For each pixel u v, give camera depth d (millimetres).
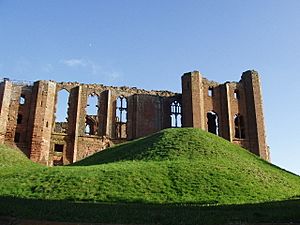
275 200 23750
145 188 24328
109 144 59594
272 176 32188
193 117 59281
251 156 41781
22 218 13750
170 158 33906
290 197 26062
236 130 63844
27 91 58156
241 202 22578
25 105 57312
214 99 64688
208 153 35406
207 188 24953
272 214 15031
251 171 31484
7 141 54062
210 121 66188
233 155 36594
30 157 53406
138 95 63719
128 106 63125
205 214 15375
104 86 63656
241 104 64625
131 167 29734
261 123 62000
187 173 27844
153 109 63719
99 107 61844
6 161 42719
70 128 58812
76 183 24812
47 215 14406
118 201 21562
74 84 62031
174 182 25859
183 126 60250
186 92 61625
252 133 61719
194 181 26203
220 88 65750
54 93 59469
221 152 36406
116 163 33344
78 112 59688
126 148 41531
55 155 56469
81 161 44000
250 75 65250
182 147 37031
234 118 63562
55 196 22422
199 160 32938
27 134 55438
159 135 42875
